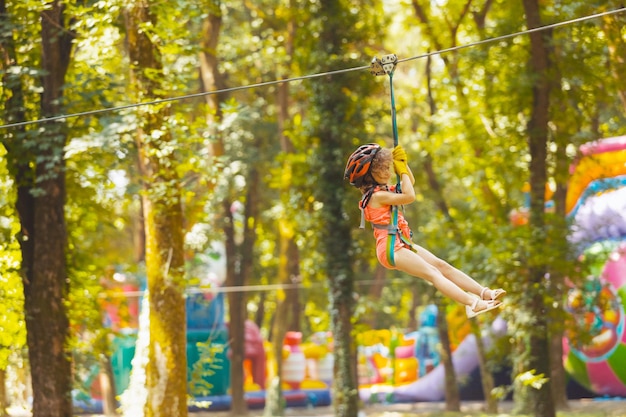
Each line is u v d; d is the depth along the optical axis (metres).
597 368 29.97
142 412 20.83
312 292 35.06
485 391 30.33
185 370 16.66
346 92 25.14
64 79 16.98
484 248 20.98
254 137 33.91
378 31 25.64
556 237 19.95
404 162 7.79
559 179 22.42
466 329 35.56
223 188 30.11
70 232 19.12
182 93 17.02
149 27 15.62
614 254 27.73
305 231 26.25
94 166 17.44
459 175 27.69
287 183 30.41
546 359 20.48
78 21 16.16
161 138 16.56
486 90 22.59
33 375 17.08
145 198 16.67
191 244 23.75
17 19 16.59
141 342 21.27
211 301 34.44
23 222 17.42
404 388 37.44
